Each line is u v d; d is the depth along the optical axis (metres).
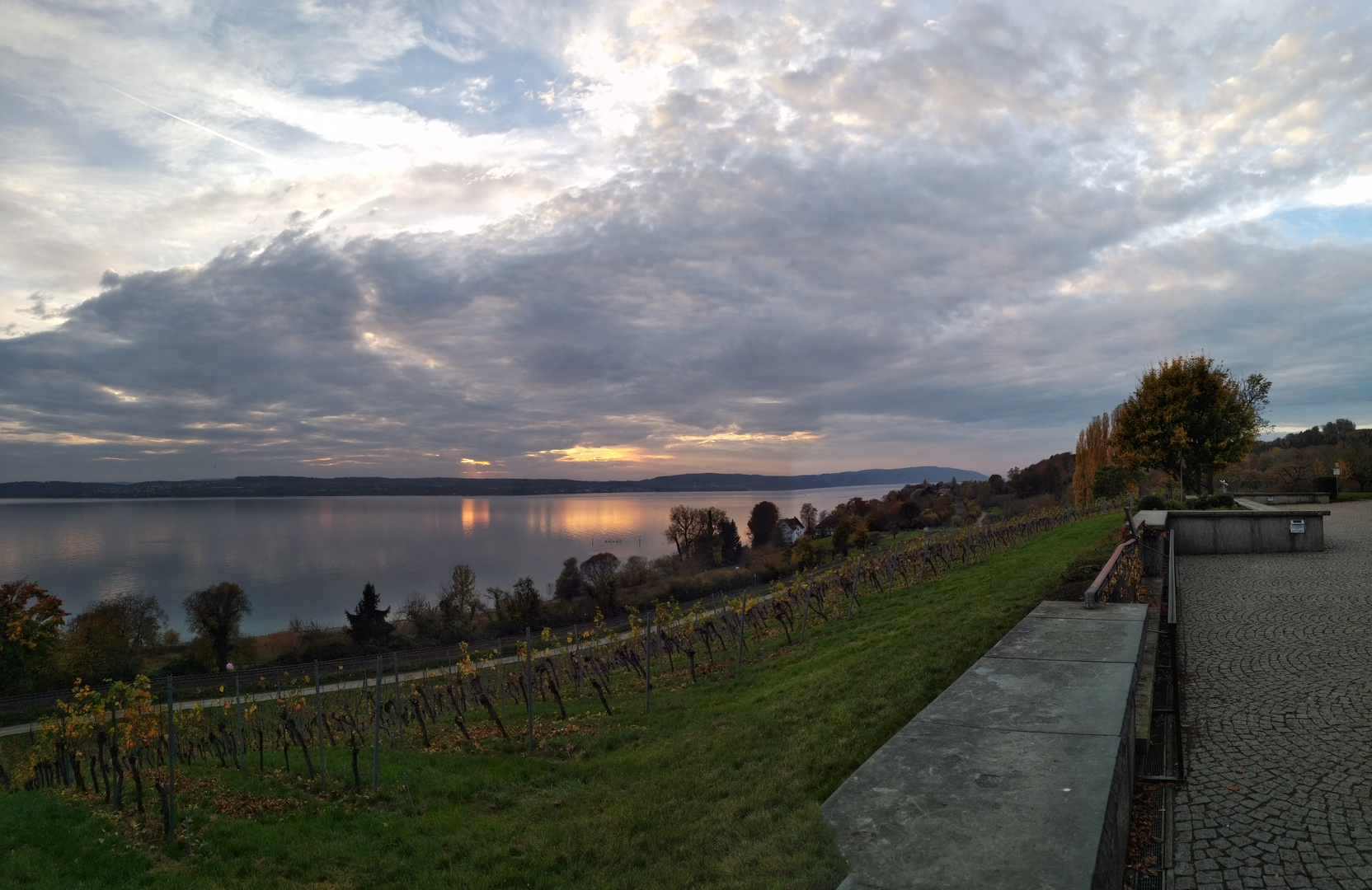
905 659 11.47
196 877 8.23
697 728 12.12
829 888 3.96
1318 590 14.49
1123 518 30.31
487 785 10.66
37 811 11.17
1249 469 63.41
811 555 74.19
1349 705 7.86
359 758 13.59
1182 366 34.09
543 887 6.60
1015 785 4.87
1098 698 6.48
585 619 66.94
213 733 16.47
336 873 8.03
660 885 5.72
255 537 175.88
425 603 71.69
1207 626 12.05
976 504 91.38
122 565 123.56
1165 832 5.60
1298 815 5.63
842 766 7.59
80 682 13.21
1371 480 48.81
